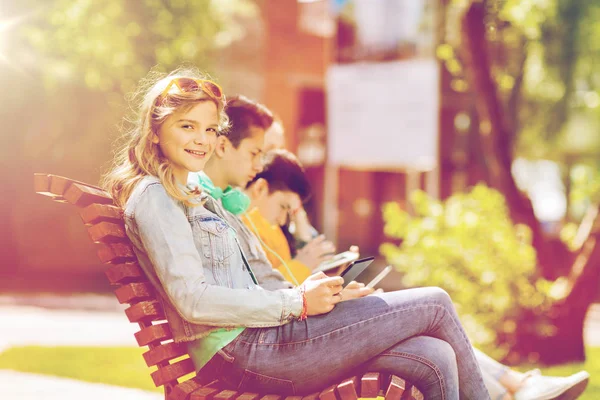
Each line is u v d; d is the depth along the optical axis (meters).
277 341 3.83
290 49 28.66
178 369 3.91
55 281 23.72
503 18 11.84
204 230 3.91
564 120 28.42
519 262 11.40
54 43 20.12
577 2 19.52
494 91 11.80
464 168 29.00
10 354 10.12
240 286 3.97
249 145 4.80
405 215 12.15
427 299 3.90
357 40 28.34
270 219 5.73
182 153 3.82
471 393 3.99
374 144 27.92
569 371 9.80
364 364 3.91
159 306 3.91
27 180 25.61
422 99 27.17
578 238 11.66
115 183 3.93
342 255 5.59
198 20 22.25
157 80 4.11
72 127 23.91
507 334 11.31
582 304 11.09
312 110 29.55
